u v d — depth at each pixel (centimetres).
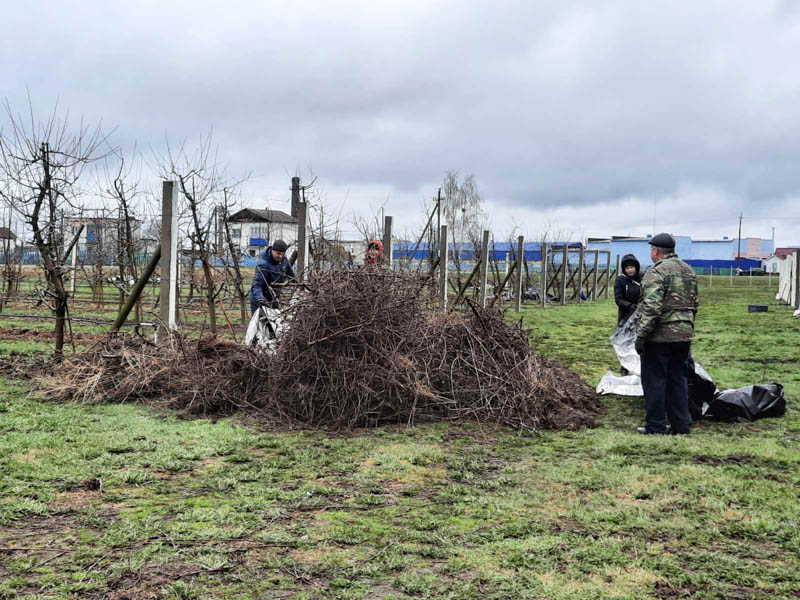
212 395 743
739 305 2830
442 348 762
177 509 442
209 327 1555
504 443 641
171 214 928
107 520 419
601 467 557
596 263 3312
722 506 459
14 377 901
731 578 351
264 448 609
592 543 397
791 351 1329
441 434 671
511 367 764
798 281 2527
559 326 1881
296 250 1211
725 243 10800
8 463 532
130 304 923
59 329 981
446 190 5125
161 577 344
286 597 328
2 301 1855
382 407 719
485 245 2008
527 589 339
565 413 734
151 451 584
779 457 589
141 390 796
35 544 381
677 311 667
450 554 380
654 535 411
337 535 404
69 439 613
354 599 327
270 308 842
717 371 1085
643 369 691
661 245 679
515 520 434
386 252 1389
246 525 417
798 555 382
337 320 728
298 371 718
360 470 544
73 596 321
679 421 684
